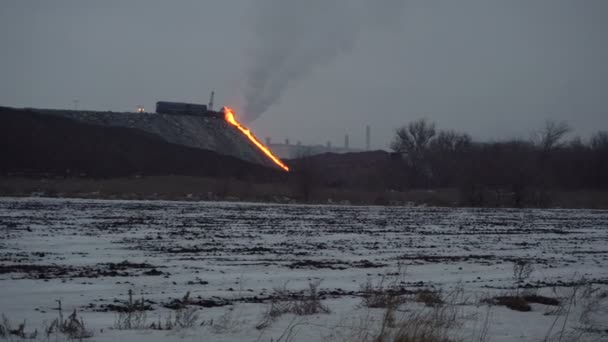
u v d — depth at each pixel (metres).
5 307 13.69
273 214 49.69
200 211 50.09
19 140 92.25
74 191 69.00
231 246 27.33
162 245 26.86
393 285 18.12
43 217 38.41
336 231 36.56
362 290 17.12
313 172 80.50
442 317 12.60
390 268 21.91
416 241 32.16
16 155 87.44
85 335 10.74
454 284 18.86
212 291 16.48
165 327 11.59
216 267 20.94
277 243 29.19
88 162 91.94
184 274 19.22
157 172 94.94
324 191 82.19
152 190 74.75
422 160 122.81
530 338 11.55
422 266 22.69
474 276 20.69
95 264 20.80
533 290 17.41
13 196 59.69
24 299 14.66
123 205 53.84
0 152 86.81
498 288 18.08
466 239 34.19
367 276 19.97
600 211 72.12
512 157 96.50
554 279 20.55
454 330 11.93
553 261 25.67
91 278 17.91
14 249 23.94
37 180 76.31
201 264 21.58
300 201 73.38
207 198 69.81
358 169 125.94
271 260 23.17
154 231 32.75
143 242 27.69
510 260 25.38
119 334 10.89
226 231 34.22
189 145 118.44
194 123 133.88
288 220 43.78
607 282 19.94
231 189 78.75
